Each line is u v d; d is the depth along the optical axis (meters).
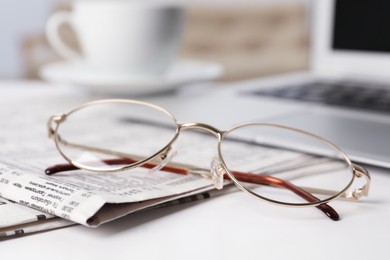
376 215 0.33
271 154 0.45
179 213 0.33
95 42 0.70
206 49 2.11
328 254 0.27
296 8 2.10
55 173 0.37
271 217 0.33
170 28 0.71
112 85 0.66
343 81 0.74
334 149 0.42
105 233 0.30
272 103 0.61
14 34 2.29
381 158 0.39
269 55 2.07
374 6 0.71
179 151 0.45
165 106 0.61
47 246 0.29
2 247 0.28
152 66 0.72
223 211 0.34
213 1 2.13
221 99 0.66
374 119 0.52
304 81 0.75
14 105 0.69
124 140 0.50
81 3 0.71
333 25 0.76
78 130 0.55
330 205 0.35
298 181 0.39
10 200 0.34
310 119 0.52
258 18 2.11
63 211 0.30
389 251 0.28
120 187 0.34
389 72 0.70
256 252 0.28
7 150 0.45
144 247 0.28
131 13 0.68
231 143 0.49
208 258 0.27
